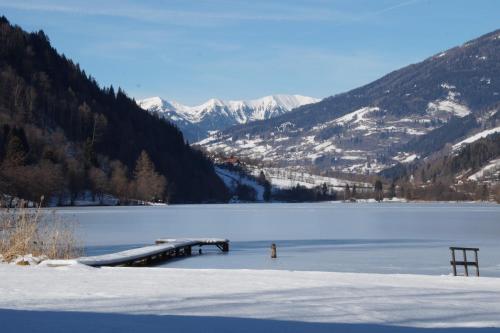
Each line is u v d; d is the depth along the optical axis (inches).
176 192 7347.4
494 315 457.7
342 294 571.5
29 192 4060.0
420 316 451.2
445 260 1412.4
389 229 2637.8
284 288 614.9
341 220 3496.6
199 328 392.5
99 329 380.5
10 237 949.8
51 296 535.5
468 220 3464.6
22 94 7160.4
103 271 791.7
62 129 7116.1
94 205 5526.6
